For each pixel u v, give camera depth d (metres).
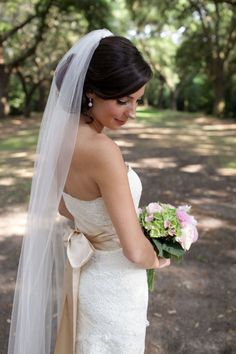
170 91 40.88
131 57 1.51
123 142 13.85
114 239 1.75
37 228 1.85
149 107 45.00
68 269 1.88
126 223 1.57
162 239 1.77
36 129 18.48
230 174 9.01
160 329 3.34
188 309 3.64
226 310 3.62
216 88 27.95
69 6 22.14
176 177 8.71
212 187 7.89
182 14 25.27
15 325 2.11
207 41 27.25
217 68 27.50
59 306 2.17
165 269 4.39
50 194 1.74
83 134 1.60
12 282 4.07
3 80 24.56
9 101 30.31
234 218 6.04
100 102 1.58
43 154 1.74
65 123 1.62
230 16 26.52
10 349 2.13
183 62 29.62
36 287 1.93
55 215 1.81
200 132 17.55
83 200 1.68
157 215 1.75
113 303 1.79
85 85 1.56
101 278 1.78
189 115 30.62
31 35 27.75
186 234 1.74
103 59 1.51
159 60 38.75
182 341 3.20
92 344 1.84
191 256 4.72
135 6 25.78
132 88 1.52
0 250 4.85
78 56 1.57
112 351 1.84
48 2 21.97
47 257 1.90
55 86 1.75
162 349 3.11
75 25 27.00
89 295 1.80
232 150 12.23
